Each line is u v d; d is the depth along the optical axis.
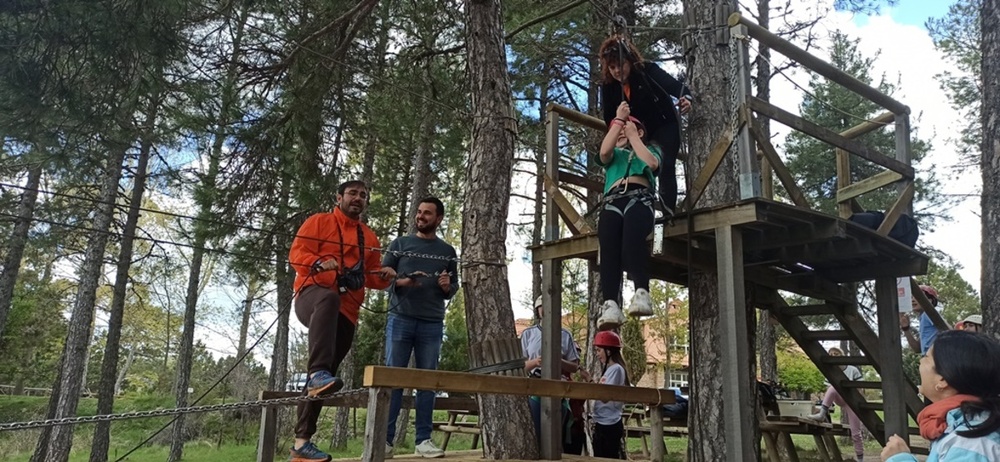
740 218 3.55
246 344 26.61
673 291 21.55
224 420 19.28
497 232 4.88
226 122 7.23
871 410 5.96
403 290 4.43
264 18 7.25
